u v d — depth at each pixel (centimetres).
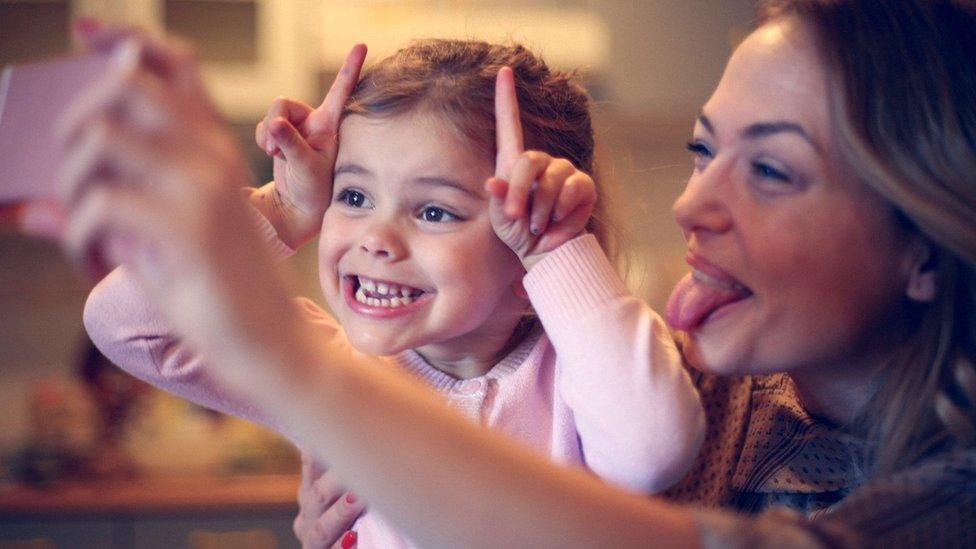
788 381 98
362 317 96
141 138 42
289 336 46
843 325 79
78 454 273
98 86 42
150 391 280
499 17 285
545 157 89
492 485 48
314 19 283
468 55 107
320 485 103
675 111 293
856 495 64
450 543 47
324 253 99
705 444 100
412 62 104
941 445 75
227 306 43
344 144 100
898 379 79
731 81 82
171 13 280
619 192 128
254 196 104
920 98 75
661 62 293
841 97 76
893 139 75
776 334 78
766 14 85
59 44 277
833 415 90
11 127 48
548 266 87
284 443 279
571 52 286
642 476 81
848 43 77
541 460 51
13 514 254
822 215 77
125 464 273
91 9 276
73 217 42
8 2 277
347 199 100
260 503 258
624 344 83
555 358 104
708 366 81
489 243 97
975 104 75
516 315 104
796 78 78
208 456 276
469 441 49
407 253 95
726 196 79
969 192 74
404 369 104
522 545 47
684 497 98
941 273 78
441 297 95
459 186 96
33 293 320
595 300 86
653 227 273
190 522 259
